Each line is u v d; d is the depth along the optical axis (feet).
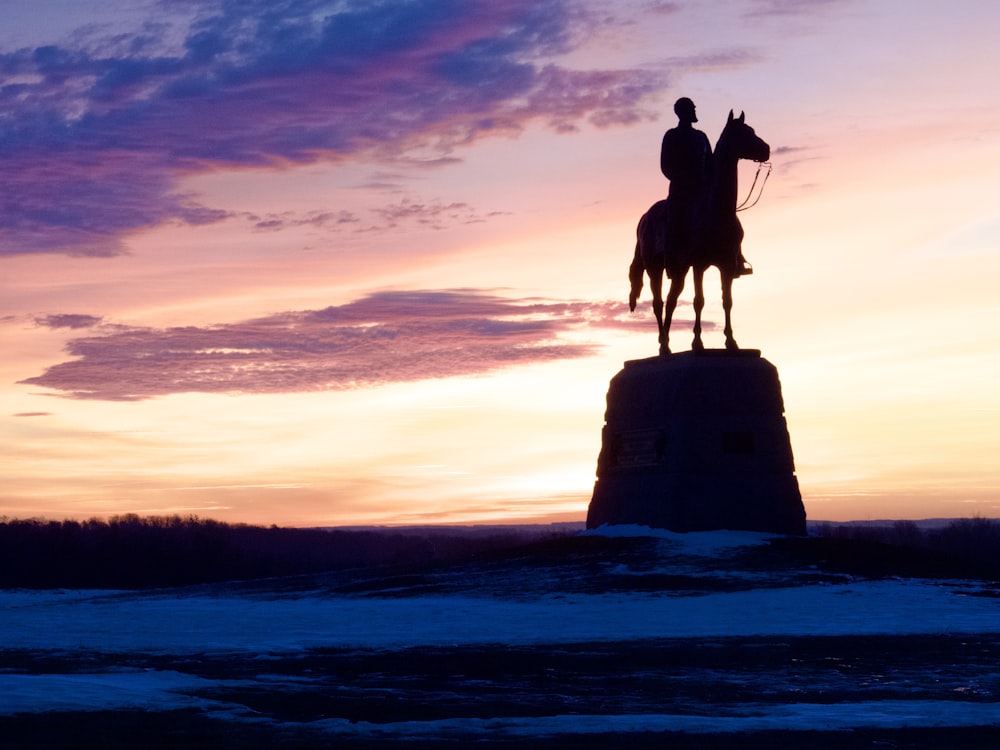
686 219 186.19
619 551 174.19
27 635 132.67
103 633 134.21
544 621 133.69
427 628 130.62
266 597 181.88
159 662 104.99
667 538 177.58
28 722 71.00
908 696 82.69
